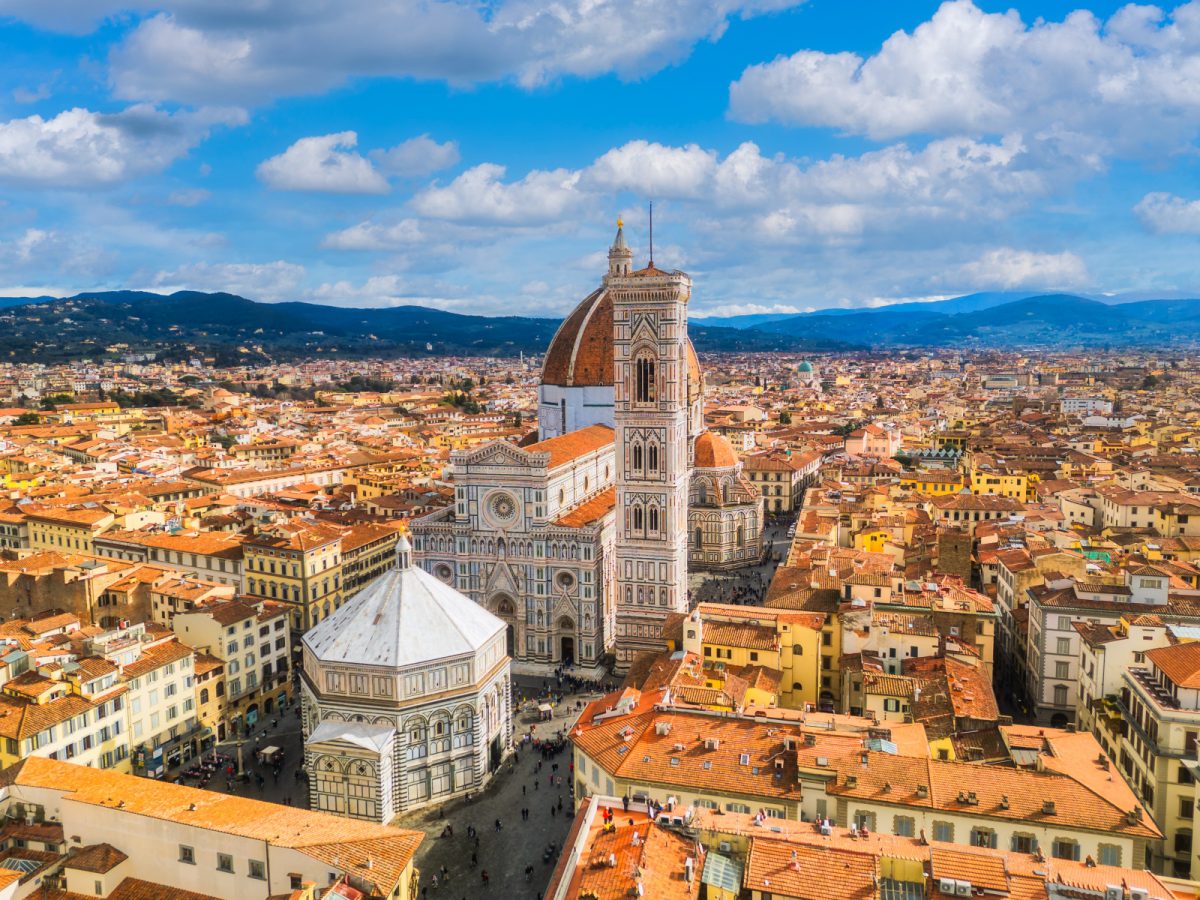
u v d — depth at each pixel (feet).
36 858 291.79
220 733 474.49
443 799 407.64
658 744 333.01
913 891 233.96
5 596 565.94
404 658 396.57
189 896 280.51
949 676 396.37
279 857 269.64
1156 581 443.32
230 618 483.10
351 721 398.01
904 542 645.51
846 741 317.22
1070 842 275.80
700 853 252.62
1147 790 338.13
